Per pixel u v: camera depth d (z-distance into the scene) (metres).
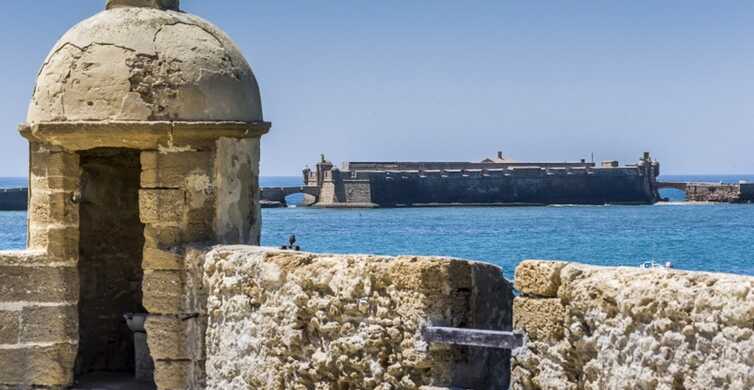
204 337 18.67
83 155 22.86
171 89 19.02
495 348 15.21
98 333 23.45
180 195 19.12
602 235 129.12
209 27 20.11
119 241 23.62
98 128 18.84
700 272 11.57
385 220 168.12
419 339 14.42
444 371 14.34
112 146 19.34
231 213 19.64
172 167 19.14
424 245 114.19
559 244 114.62
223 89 19.42
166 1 20.09
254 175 20.33
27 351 19.66
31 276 19.67
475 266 14.64
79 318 23.06
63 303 19.77
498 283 15.12
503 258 96.75
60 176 19.67
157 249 19.09
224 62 19.66
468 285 14.56
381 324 15.03
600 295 12.31
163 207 19.14
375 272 15.12
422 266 14.44
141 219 19.23
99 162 23.16
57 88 19.27
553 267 12.92
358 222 161.62
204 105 19.16
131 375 23.03
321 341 15.98
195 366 18.78
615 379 12.11
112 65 19.05
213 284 18.16
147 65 19.03
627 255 99.69
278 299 16.70
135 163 23.55
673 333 11.51
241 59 20.22
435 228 144.75
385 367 14.96
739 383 10.85
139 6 19.81
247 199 20.11
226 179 19.48
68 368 19.84
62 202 19.72
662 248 107.19
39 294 19.70
